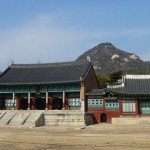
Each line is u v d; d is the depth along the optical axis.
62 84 77.06
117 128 56.53
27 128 59.12
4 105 82.81
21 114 68.50
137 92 70.12
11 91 81.25
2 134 45.47
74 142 34.66
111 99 72.25
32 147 31.52
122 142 34.19
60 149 30.05
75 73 78.94
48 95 79.62
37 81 78.50
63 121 66.38
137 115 70.12
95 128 57.44
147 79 73.62
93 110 73.56
